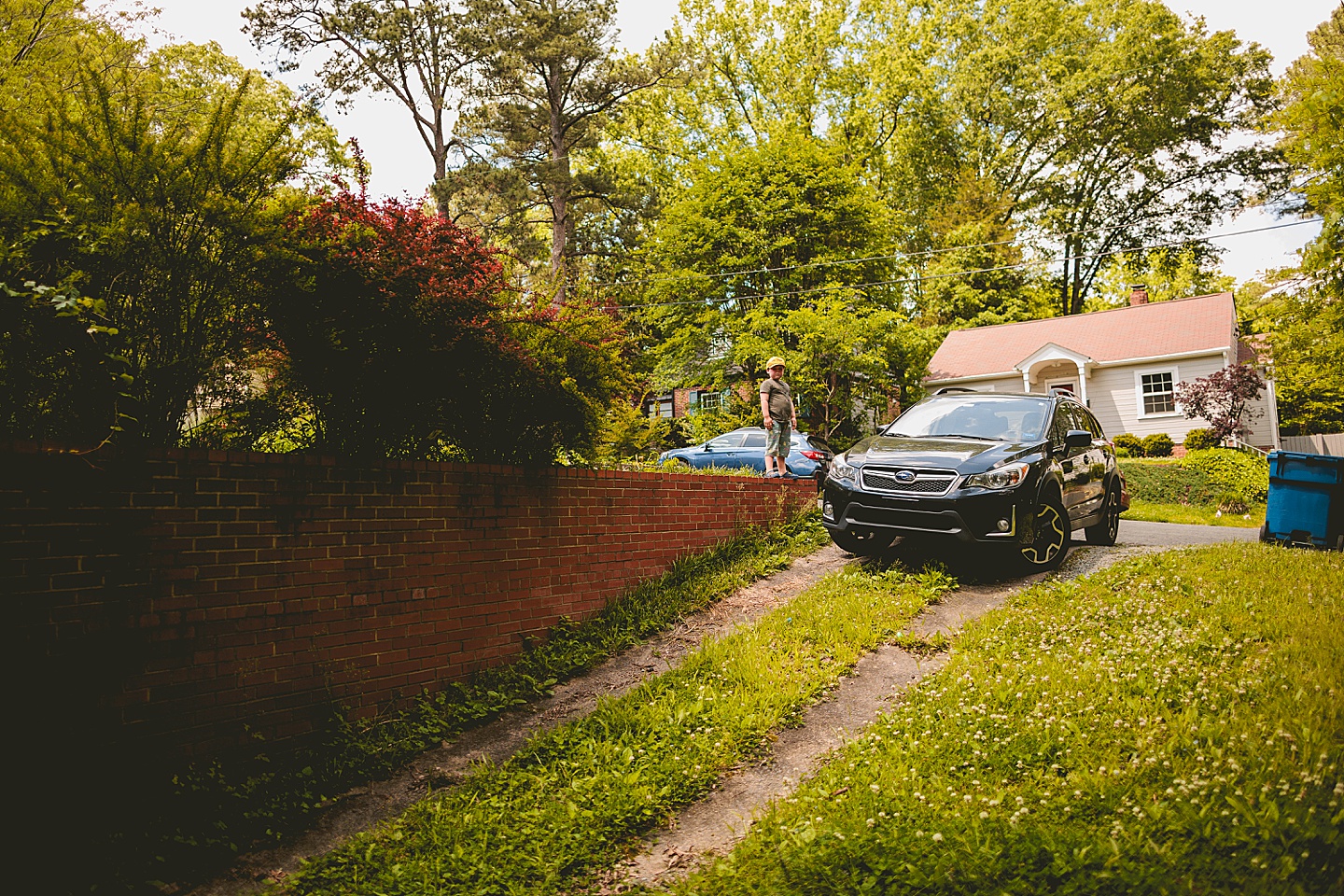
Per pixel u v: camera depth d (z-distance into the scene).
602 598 7.64
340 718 5.14
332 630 5.23
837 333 20.88
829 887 3.17
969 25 37.38
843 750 4.59
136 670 4.24
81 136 4.39
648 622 7.19
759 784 4.53
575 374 7.06
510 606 6.64
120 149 4.48
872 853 3.31
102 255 4.27
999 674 5.23
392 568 5.67
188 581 4.48
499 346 6.18
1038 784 3.87
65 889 3.46
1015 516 7.43
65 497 4.03
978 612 6.85
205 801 4.26
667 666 6.36
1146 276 47.81
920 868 3.13
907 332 23.42
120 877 3.58
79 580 4.05
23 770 3.79
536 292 7.24
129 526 4.25
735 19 35.56
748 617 7.30
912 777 4.05
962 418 9.08
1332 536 9.60
